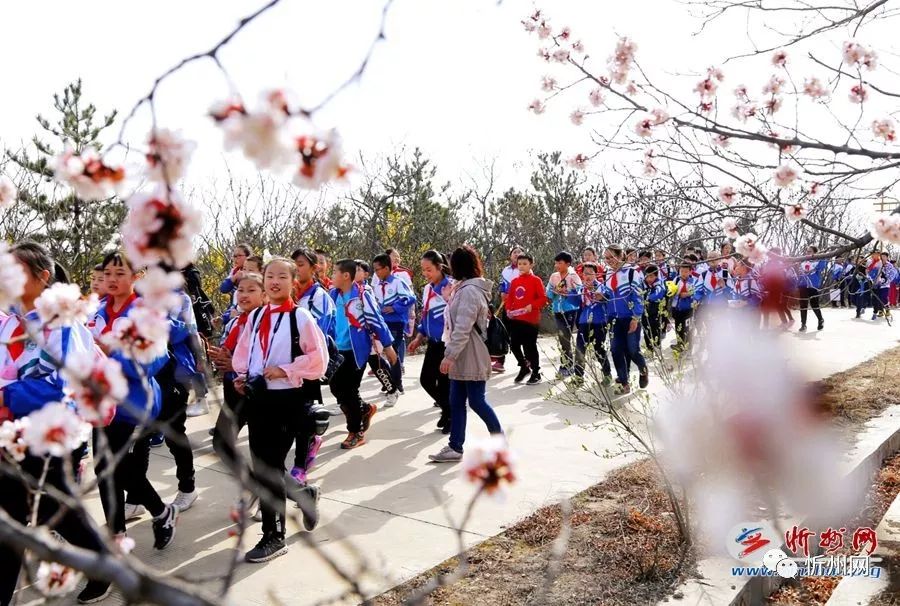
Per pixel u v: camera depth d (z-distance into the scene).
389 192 13.41
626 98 3.29
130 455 3.48
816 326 13.38
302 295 4.94
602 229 7.87
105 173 1.22
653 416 4.27
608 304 7.31
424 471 4.94
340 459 5.27
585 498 4.27
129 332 1.43
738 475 4.25
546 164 14.87
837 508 4.16
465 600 3.07
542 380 8.35
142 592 0.87
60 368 1.19
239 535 1.20
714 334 5.30
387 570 3.35
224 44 1.10
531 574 3.29
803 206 3.04
